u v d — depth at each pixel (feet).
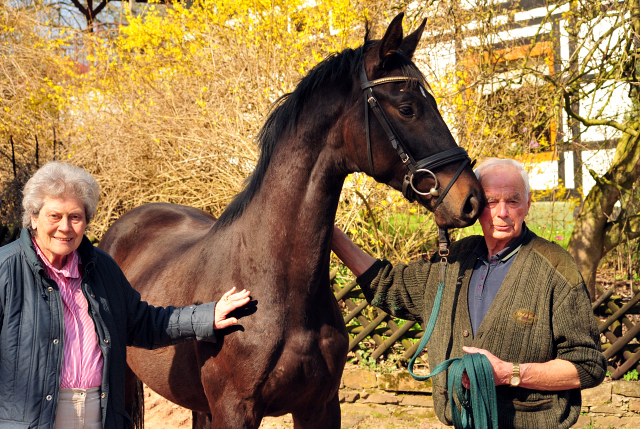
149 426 11.16
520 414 5.16
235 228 6.14
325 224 5.65
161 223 9.11
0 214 18.89
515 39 16.85
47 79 20.72
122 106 19.67
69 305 5.08
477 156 15.20
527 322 5.09
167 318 5.61
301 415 6.07
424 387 11.71
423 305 6.21
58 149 20.65
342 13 16.53
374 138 5.39
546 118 14.60
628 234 14.17
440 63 17.67
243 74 17.54
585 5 13.94
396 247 15.96
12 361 4.69
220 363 5.68
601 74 13.93
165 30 20.57
